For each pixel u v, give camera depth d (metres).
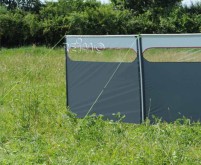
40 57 21.47
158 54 12.15
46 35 37.59
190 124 8.17
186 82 8.37
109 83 8.90
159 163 6.02
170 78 8.45
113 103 8.91
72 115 8.60
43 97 10.50
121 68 8.77
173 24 38.19
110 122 8.06
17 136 7.49
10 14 37.84
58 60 19.67
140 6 42.16
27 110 8.78
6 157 6.35
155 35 8.41
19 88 11.73
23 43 38.06
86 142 7.08
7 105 9.87
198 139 7.12
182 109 8.41
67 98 9.35
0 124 8.27
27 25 37.53
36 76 14.50
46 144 7.01
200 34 8.15
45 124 8.26
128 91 8.75
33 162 6.16
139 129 7.92
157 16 39.16
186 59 8.73
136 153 6.45
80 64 9.13
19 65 17.64
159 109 8.55
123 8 42.56
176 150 6.31
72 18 37.22
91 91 9.09
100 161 6.23
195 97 8.34
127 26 37.91
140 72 8.61
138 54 8.57
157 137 7.03
